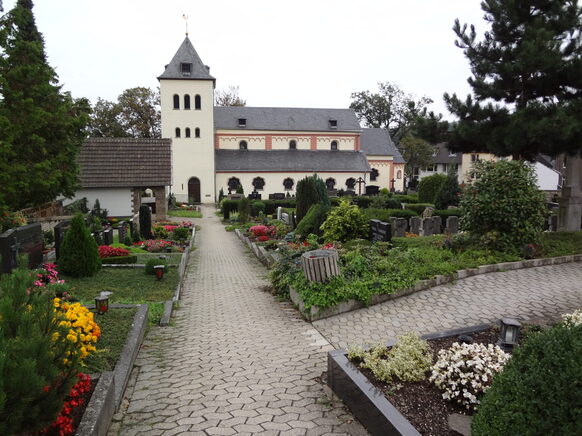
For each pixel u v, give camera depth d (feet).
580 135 41.88
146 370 19.16
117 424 14.35
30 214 67.67
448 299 25.95
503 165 35.17
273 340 22.44
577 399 8.58
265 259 50.47
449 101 49.42
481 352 14.56
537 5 47.03
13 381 9.18
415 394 13.70
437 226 61.21
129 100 187.52
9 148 57.21
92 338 16.62
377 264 29.30
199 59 157.69
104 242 52.70
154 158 104.99
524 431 8.98
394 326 22.71
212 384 17.30
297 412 14.70
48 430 11.55
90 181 99.19
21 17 62.28
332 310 25.20
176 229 75.10
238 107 180.04
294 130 177.78
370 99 226.99
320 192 65.10
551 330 10.28
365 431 13.44
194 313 29.48
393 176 193.57
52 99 69.92
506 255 32.83
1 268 29.99
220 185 164.66
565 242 37.83
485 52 48.93
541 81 45.93
